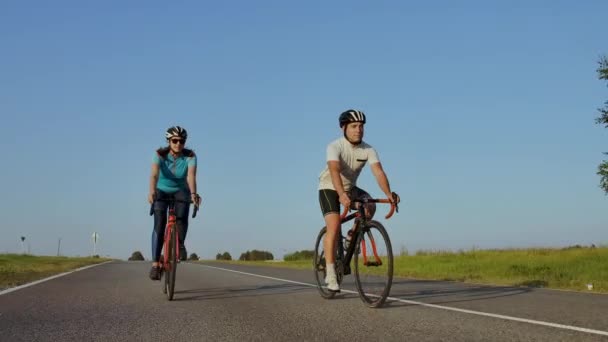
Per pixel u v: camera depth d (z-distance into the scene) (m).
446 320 5.09
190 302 6.58
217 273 13.74
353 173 6.55
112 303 6.49
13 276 11.83
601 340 4.19
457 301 6.68
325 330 4.61
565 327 4.73
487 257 19.66
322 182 6.62
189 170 7.14
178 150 7.06
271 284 9.55
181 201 7.13
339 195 6.15
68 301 6.70
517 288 8.85
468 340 4.19
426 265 17.92
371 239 6.04
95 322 5.07
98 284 9.37
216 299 6.91
